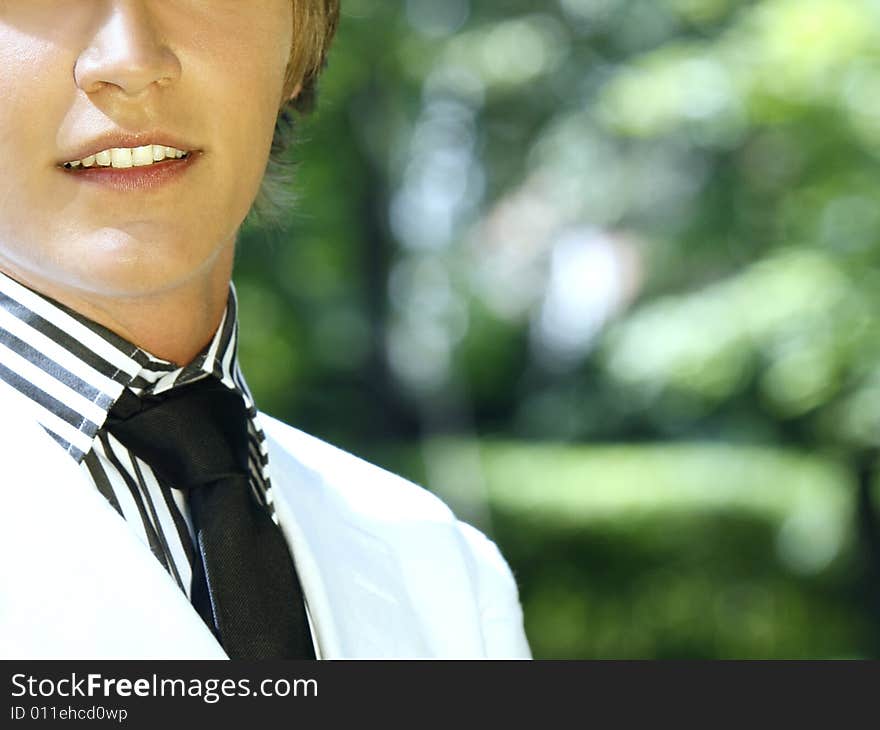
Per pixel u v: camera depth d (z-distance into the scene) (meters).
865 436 22.92
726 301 23.86
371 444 31.73
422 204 34.38
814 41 21.11
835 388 22.23
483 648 5.07
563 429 37.50
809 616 26.16
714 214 28.41
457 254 35.50
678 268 30.77
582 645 25.80
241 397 4.50
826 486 26.11
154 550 4.14
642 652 25.80
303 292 29.34
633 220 33.12
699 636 25.91
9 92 3.88
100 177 3.92
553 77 33.75
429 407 33.84
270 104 4.31
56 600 3.83
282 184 5.70
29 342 4.11
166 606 3.93
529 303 41.81
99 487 4.09
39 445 4.00
